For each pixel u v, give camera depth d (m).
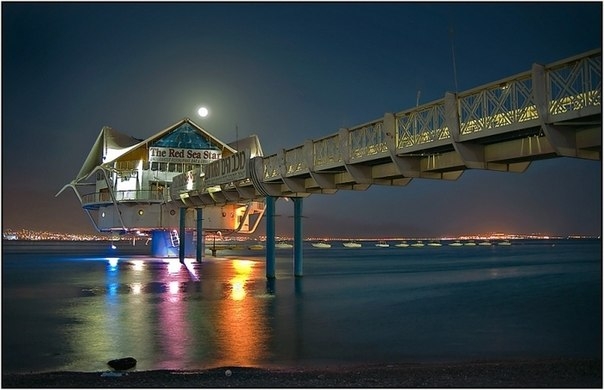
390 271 53.75
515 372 12.82
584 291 33.94
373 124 23.91
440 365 14.34
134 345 17.17
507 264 70.69
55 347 16.91
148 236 73.75
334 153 26.78
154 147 58.88
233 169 36.84
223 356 15.80
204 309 24.31
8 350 16.56
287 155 31.09
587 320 22.36
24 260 72.88
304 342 17.73
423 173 22.78
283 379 12.38
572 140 16.83
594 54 14.95
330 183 28.70
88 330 19.52
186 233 68.38
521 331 19.83
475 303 27.55
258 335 18.78
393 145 22.19
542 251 147.62
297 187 31.59
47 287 33.97
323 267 60.28
